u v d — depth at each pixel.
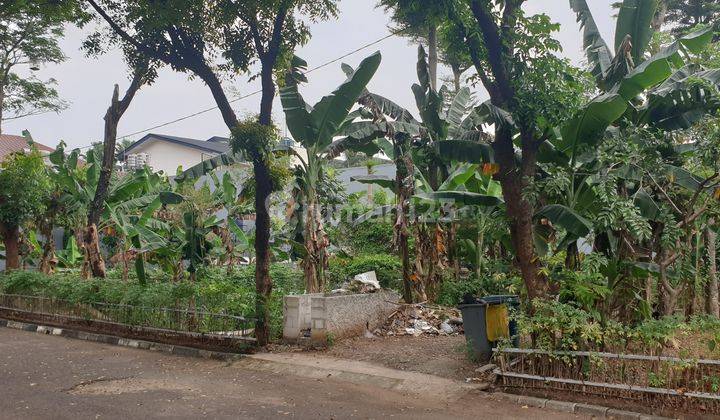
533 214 8.69
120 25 12.25
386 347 10.59
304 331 11.05
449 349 10.20
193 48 11.73
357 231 20.72
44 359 10.30
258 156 11.09
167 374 9.12
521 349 7.62
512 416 6.72
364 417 6.71
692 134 8.39
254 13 10.91
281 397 7.64
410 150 13.23
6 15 13.88
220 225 20.34
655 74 7.96
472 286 14.48
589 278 7.49
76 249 22.42
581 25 11.48
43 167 18.22
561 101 8.18
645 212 8.54
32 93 24.92
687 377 6.46
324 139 12.47
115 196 17.69
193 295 11.69
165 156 41.38
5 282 15.82
